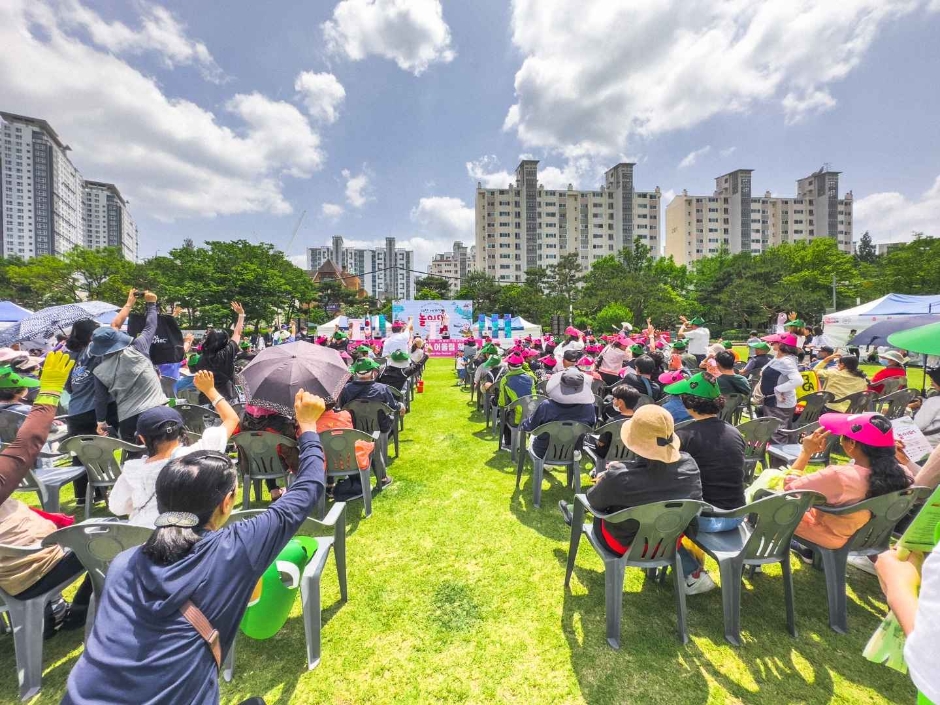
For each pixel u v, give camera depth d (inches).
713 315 1647.4
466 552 128.8
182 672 42.4
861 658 89.9
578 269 2187.5
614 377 284.7
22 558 79.3
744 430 159.3
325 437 140.6
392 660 90.1
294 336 526.3
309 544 93.3
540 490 156.8
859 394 223.9
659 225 3432.6
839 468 96.7
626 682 84.4
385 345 321.7
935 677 33.7
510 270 3287.4
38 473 135.6
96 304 264.8
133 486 87.8
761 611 104.3
